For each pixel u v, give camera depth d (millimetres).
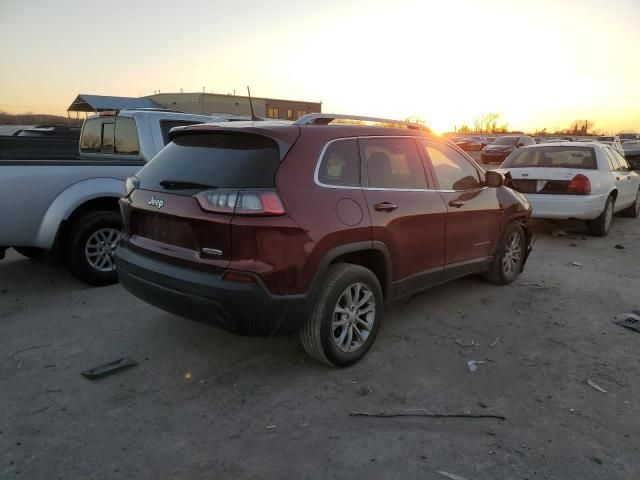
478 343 4430
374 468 2805
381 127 4344
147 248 3791
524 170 8766
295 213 3369
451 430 3158
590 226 9047
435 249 4652
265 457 2889
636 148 24047
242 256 3260
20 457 2836
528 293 5797
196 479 2709
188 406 3381
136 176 4133
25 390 3529
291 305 3398
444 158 4957
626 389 3684
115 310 4992
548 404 3467
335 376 3801
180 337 4410
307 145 3623
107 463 2812
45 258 5617
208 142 3818
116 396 3484
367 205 3879
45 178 5164
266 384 3670
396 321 4883
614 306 5426
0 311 4938
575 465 2846
